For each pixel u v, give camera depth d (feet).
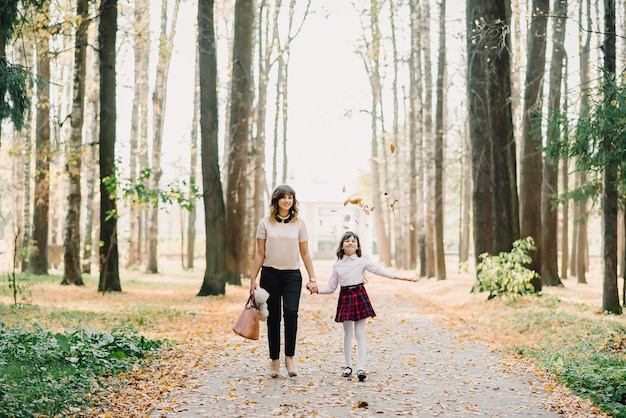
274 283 22.41
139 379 21.26
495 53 49.32
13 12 32.09
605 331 30.99
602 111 30.53
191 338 31.30
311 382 21.09
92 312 40.78
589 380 20.86
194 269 112.06
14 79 30.37
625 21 62.13
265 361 25.26
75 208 63.31
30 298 47.26
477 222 56.08
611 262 38.58
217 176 58.03
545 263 65.05
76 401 17.60
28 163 75.72
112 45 57.52
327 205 172.96
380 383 21.30
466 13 53.67
